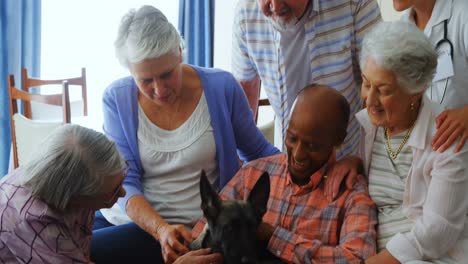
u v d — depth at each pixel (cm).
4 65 440
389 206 153
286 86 213
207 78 199
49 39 482
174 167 192
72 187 139
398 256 137
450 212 132
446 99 178
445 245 134
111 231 192
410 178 144
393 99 137
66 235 145
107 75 512
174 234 171
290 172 168
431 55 134
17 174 149
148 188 198
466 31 171
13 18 439
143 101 195
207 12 559
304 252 149
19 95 354
